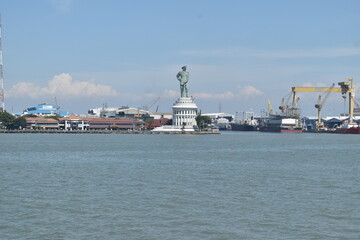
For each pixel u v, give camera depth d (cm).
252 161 14125
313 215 6284
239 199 7356
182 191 8088
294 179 9712
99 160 14288
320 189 8362
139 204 6931
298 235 5409
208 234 5444
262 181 9388
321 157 16012
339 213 6400
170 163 13300
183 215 6262
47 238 5275
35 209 6562
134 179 9606
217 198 7431
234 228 5666
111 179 9594
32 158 14875
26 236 5338
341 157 16062
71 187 8481
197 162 13662
